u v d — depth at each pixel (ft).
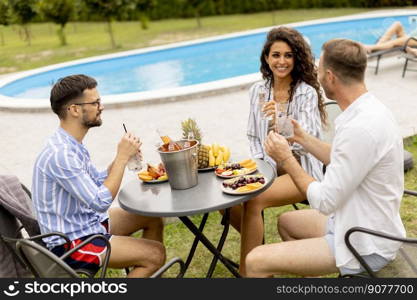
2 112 27.32
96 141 20.94
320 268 7.68
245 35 46.93
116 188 8.70
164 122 22.31
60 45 65.57
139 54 43.75
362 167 6.96
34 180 8.63
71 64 41.19
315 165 10.77
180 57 45.52
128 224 10.05
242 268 9.84
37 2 66.54
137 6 70.85
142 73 42.98
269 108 9.61
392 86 24.16
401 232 7.47
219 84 26.08
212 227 13.01
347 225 7.37
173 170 8.87
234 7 79.97
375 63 29.12
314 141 9.00
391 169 7.09
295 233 9.11
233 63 43.37
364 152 6.91
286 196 9.73
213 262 9.67
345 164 7.04
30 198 9.59
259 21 67.97
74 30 81.25
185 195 8.73
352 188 7.10
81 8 60.59
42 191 8.55
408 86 23.81
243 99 24.38
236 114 22.26
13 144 21.81
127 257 8.84
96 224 8.99
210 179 9.41
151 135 20.84
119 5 57.57
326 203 7.25
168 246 12.35
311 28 49.26
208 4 81.10
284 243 7.89
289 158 7.88
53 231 8.63
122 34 71.10
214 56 46.55
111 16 57.82
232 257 11.57
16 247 7.95
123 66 43.45
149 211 8.20
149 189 9.28
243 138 19.30
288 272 7.76
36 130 23.50
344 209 7.38
